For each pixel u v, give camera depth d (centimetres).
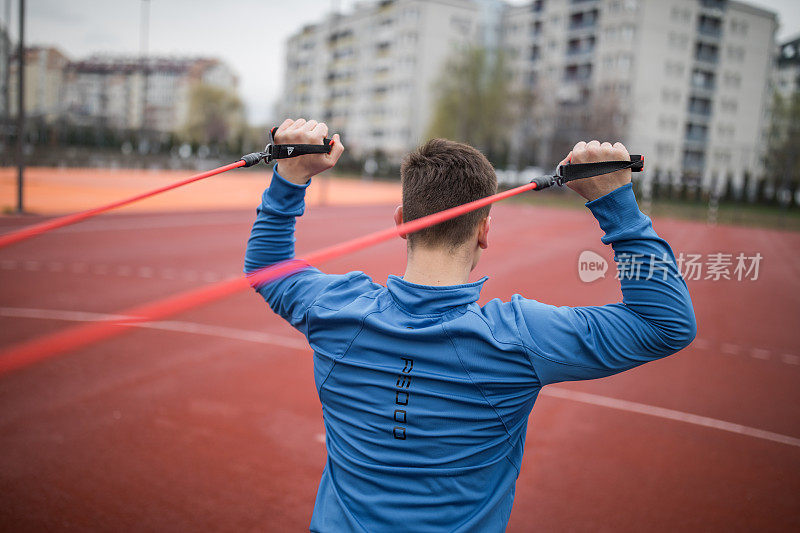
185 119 10594
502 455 128
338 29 9750
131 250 1305
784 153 5262
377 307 130
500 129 6216
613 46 6406
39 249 1271
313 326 135
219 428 439
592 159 124
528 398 127
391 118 8444
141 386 514
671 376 609
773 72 5469
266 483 367
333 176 6394
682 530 335
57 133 6700
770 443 455
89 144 6906
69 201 2219
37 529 312
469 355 123
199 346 634
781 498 373
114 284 945
